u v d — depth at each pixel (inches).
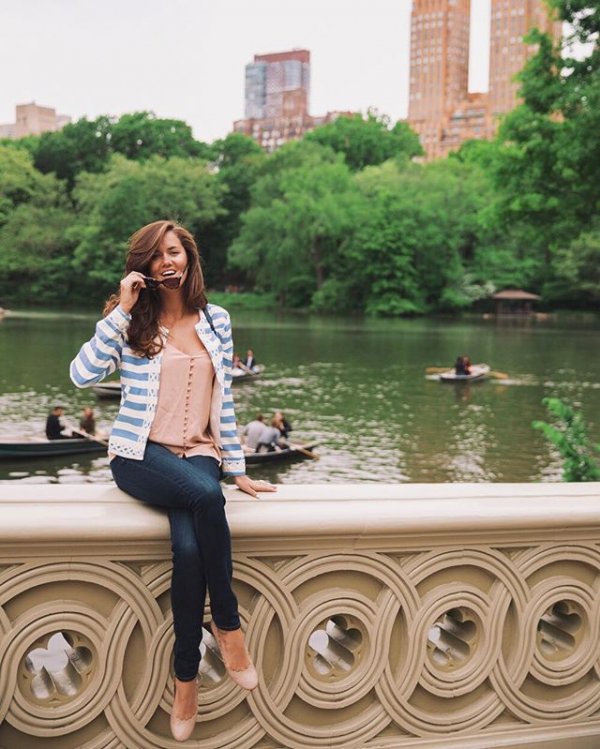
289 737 95.7
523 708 103.5
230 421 97.5
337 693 96.3
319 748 96.7
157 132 4394.7
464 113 7440.9
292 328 2598.4
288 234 3272.6
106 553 88.5
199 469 91.3
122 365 94.5
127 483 91.5
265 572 93.4
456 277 3289.9
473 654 102.1
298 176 3442.4
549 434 350.6
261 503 95.1
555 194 999.6
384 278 3304.6
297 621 94.7
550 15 927.0
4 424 859.4
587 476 342.3
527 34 954.1
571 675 105.2
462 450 791.1
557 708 104.8
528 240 1132.5
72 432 739.4
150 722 92.2
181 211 3457.2
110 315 92.8
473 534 98.9
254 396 1149.7
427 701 100.7
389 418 975.6
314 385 1275.8
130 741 90.6
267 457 726.5
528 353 1887.3
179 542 86.9
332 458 749.3
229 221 3873.0
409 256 3270.2
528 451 789.2
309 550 94.3
